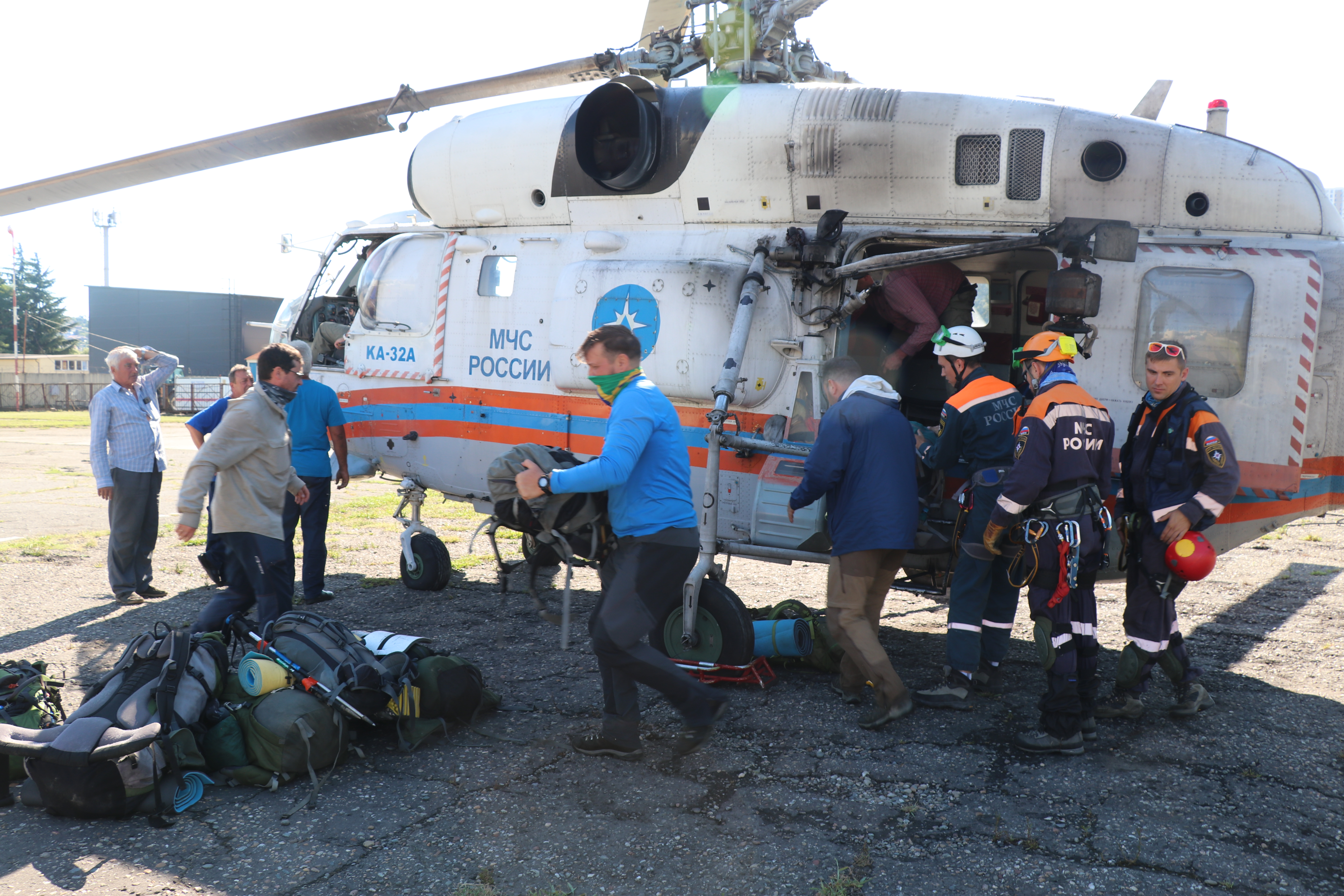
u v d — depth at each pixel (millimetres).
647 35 6141
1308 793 3072
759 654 4336
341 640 3465
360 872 2564
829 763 3336
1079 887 2477
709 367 4707
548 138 5344
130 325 39875
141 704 2988
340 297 7109
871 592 3975
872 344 5336
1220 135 4461
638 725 3361
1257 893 2451
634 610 3107
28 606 5648
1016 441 3400
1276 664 4562
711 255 4898
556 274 5375
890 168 4551
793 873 2553
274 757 3096
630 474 3084
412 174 5895
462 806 2982
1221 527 4262
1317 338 4105
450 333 5797
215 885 2502
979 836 2770
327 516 5754
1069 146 4336
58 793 2838
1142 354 4246
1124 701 3770
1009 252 4984
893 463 3611
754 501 4633
